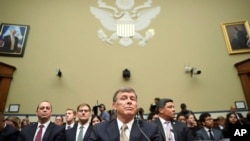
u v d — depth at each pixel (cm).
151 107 680
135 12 909
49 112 344
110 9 912
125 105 195
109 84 818
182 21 898
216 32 880
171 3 921
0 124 350
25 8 895
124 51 859
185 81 820
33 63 825
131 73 830
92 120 445
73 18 895
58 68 825
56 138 326
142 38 873
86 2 918
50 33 869
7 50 829
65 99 793
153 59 848
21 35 854
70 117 488
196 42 868
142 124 203
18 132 365
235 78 814
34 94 789
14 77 802
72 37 870
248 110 761
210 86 810
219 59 842
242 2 913
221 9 909
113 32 881
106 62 844
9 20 872
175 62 845
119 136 190
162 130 313
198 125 518
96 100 797
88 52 854
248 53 837
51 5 908
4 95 772
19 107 769
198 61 842
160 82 820
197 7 917
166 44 867
